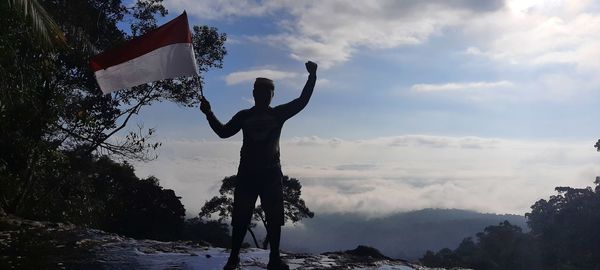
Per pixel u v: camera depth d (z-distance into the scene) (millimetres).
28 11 10508
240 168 5504
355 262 7219
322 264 6898
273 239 5516
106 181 29234
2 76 12469
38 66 13406
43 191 16375
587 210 93875
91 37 21141
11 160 14312
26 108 13594
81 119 17891
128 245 7523
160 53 6195
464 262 91250
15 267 5887
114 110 21984
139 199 38469
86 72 19156
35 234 7988
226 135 5555
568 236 93688
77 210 17844
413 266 7262
